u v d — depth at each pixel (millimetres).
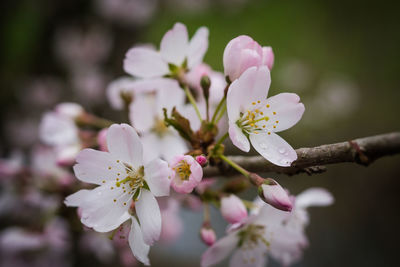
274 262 617
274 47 960
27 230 351
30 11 613
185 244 617
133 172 274
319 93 863
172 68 306
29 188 350
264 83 278
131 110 314
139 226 271
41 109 563
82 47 573
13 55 604
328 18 1075
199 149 288
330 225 756
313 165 271
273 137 278
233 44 282
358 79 1002
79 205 274
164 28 832
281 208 270
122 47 583
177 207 331
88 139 336
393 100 978
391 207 786
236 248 300
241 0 821
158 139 316
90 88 553
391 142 261
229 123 273
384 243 727
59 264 404
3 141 548
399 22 1070
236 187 295
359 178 813
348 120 892
